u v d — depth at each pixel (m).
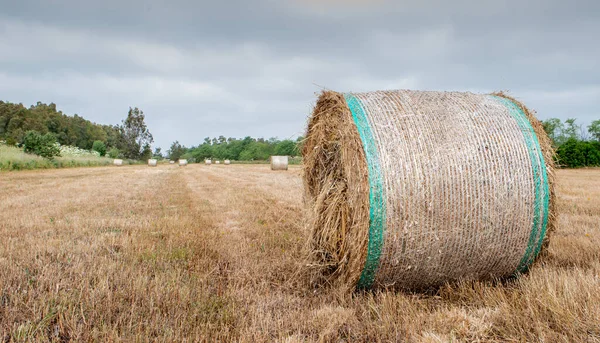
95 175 25.22
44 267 4.88
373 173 4.14
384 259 4.23
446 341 3.17
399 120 4.41
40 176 22.95
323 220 5.10
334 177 5.10
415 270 4.36
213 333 3.44
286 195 12.95
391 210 4.13
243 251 6.01
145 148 96.31
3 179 20.11
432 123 4.45
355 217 4.28
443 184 4.22
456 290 4.53
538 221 4.57
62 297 3.97
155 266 5.22
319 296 4.43
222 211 9.94
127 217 8.95
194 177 23.88
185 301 4.03
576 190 13.72
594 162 36.53
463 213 4.27
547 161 4.68
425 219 4.19
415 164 4.20
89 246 6.05
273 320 3.75
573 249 5.55
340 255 4.70
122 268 4.91
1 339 3.26
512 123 4.70
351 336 3.52
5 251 5.70
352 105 4.59
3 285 4.36
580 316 3.40
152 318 3.67
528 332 3.25
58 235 6.95
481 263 4.50
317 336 3.50
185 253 5.84
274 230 7.54
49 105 96.62
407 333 3.41
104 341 3.28
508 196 4.41
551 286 3.89
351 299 4.27
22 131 71.31
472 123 4.55
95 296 4.07
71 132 85.38
